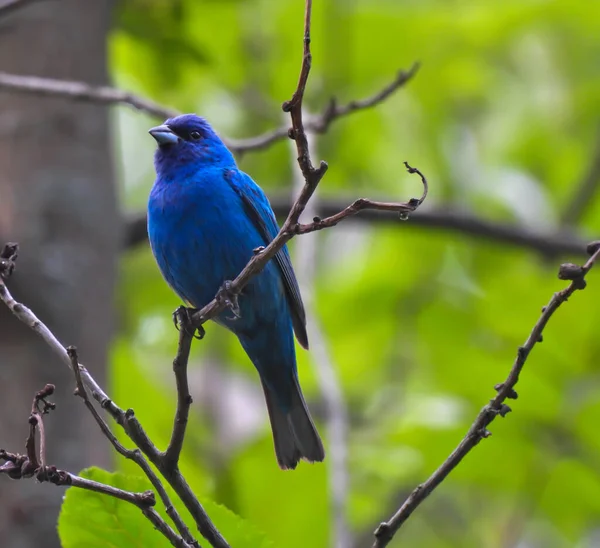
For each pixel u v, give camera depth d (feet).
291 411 27.91
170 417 38.55
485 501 42.73
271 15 46.62
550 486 36.73
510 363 38.91
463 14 47.52
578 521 37.42
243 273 19.42
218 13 44.83
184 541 16.99
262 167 47.55
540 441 36.70
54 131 32.24
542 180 48.44
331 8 45.52
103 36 34.83
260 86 46.19
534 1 47.19
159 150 29.22
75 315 30.68
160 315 46.50
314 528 35.06
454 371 39.65
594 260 17.94
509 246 40.29
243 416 43.04
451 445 36.65
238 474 35.78
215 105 47.19
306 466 35.63
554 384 37.60
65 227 31.42
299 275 33.45
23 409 29.09
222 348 42.68
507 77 49.67
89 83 33.96
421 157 47.67
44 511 28.04
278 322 28.09
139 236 36.40
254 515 35.19
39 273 30.48
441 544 41.81
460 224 39.73
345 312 44.39
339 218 17.21
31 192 31.37
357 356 43.91
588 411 36.22
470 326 42.93
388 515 39.96
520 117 49.19
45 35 33.68
